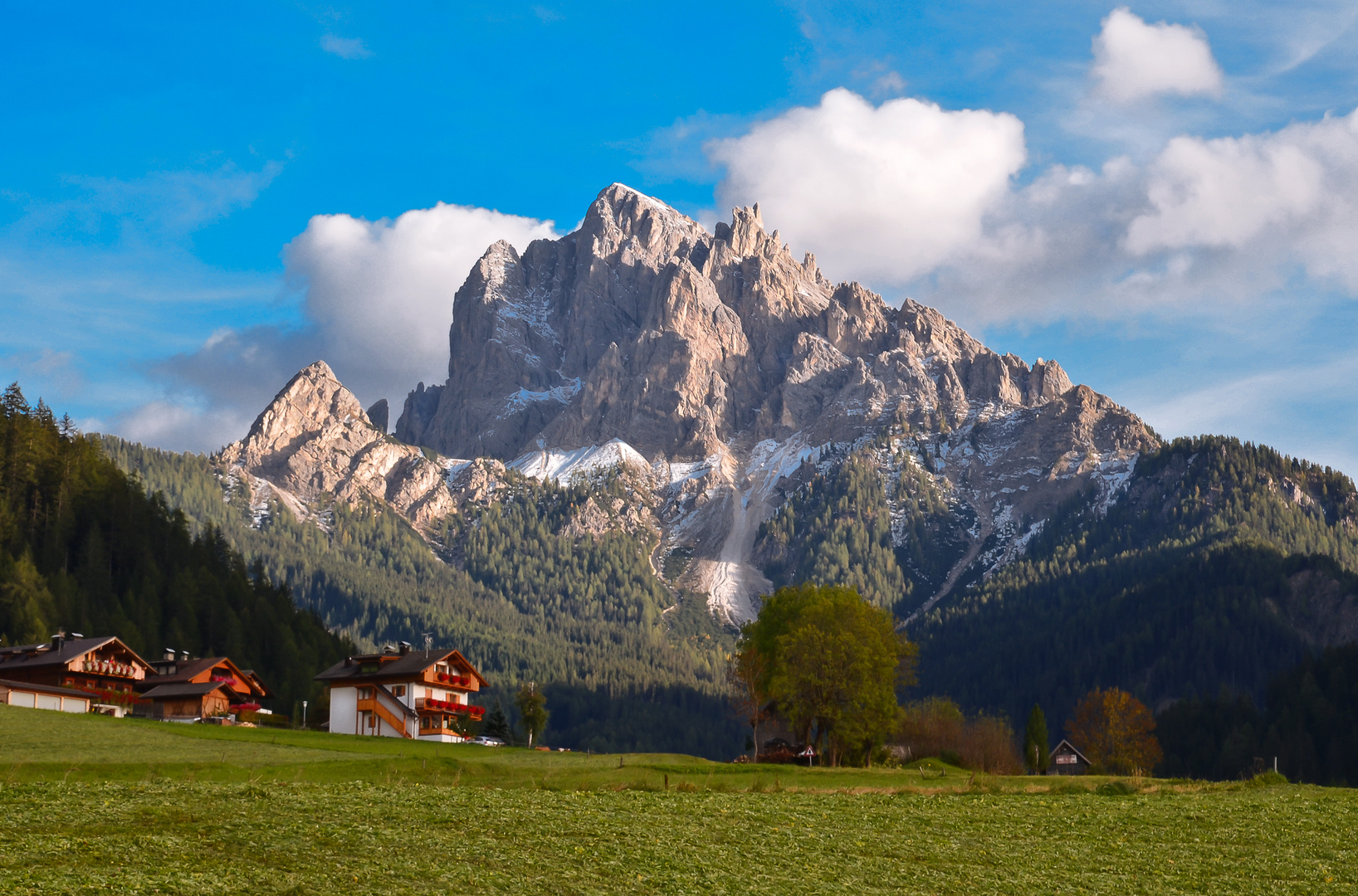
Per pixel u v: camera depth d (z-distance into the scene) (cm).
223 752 7750
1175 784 8162
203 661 14038
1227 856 5272
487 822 4938
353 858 4072
